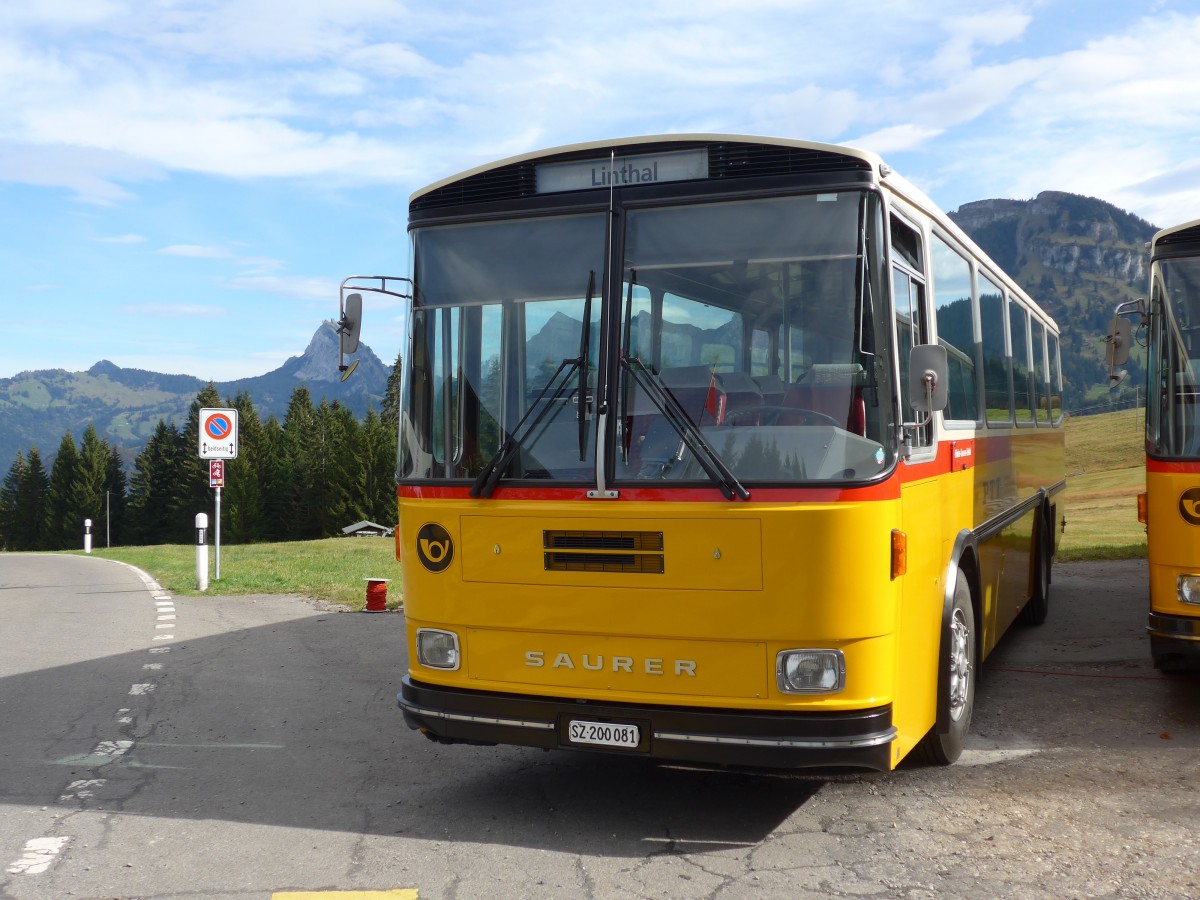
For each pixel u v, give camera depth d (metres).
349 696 9.42
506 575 5.70
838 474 5.21
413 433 6.07
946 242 7.28
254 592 17.98
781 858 5.32
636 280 5.66
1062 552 19.22
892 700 5.36
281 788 6.73
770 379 5.37
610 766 7.06
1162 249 7.86
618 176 5.77
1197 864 5.09
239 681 10.13
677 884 5.01
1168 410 7.67
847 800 6.19
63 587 21.09
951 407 6.91
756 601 5.21
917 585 5.84
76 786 6.81
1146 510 7.83
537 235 5.88
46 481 146.38
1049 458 12.75
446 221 6.09
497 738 5.74
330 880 5.14
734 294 5.50
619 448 5.49
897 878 5.02
